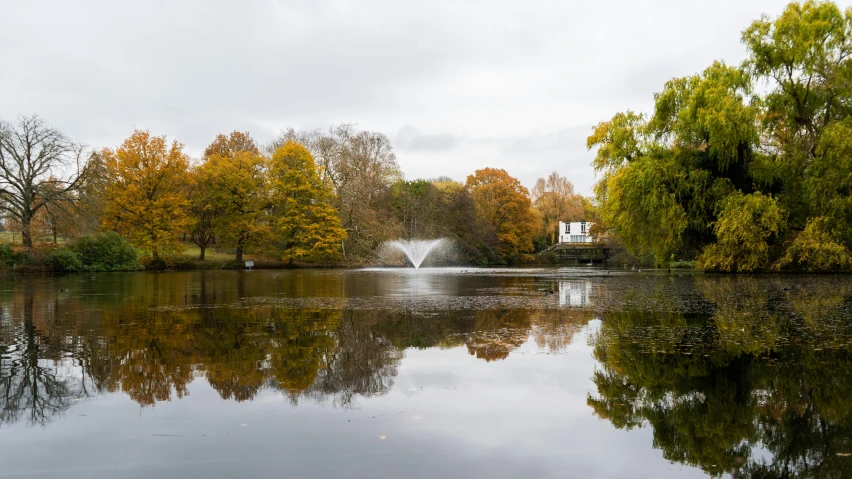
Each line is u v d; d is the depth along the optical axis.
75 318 11.92
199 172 46.31
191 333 9.77
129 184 41.09
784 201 26.97
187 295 18.00
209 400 5.60
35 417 5.08
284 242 49.47
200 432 4.64
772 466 3.99
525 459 4.08
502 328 10.20
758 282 21.91
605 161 33.31
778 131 28.73
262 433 4.62
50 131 35.38
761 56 28.00
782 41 27.44
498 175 72.50
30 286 22.67
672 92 28.34
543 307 13.78
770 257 27.17
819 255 24.97
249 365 7.20
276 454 4.16
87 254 37.34
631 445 4.38
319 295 17.81
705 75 27.86
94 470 3.89
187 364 7.26
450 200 64.31
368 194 53.12
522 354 7.80
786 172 26.86
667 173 27.38
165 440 4.46
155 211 40.72
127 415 5.13
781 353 7.63
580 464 4.00
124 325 10.79
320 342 8.84
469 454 4.16
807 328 9.79
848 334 9.12
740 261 26.56
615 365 7.04
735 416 5.08
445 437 4.54
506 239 70.25
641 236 28.72
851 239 25.36
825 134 25.45
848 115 26.52
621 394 5.79
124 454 4.17
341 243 50.66
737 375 6.45
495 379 6.42
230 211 46.12
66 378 6.52
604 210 32.53
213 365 7.20
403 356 7.73
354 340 9.02
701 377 6.40
